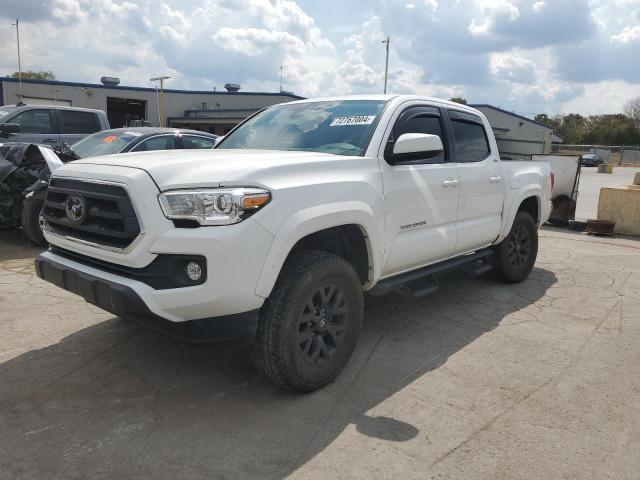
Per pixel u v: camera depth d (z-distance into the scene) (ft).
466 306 16.92
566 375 12.11
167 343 13.19
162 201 9.32
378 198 11.91
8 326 14.10
